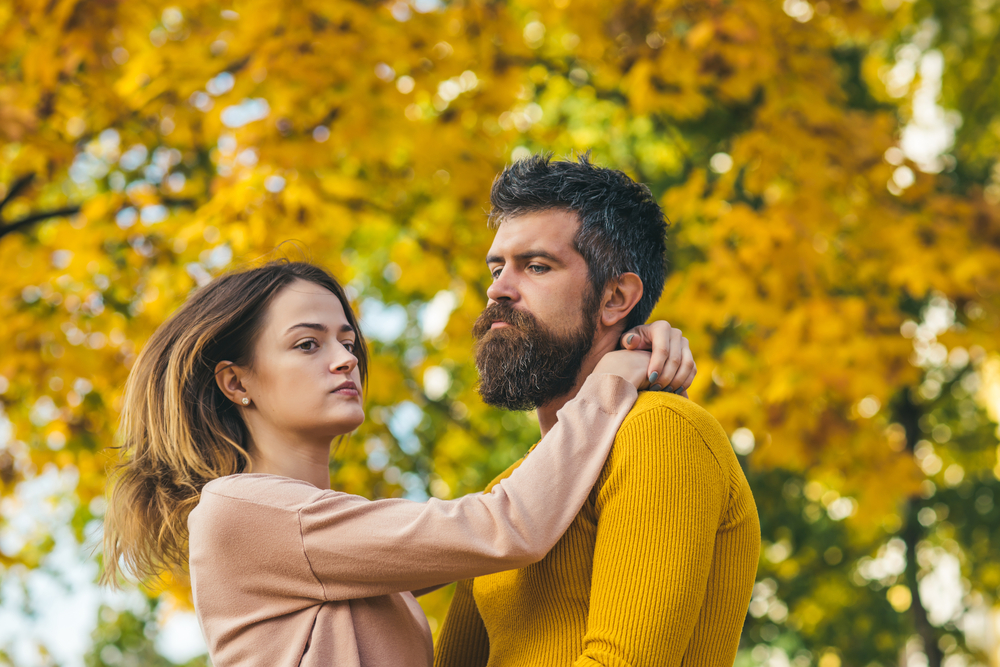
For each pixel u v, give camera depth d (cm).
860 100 710
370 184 501
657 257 190
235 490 165
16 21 426
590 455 158
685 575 146
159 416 183
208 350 182
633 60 500
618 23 489
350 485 551
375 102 427
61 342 448
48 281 443
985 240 513
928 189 523
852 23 534
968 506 786
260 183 396
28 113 404
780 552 858
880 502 552
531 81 578
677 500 150
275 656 159
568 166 179
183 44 444
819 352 450
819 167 488
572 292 175
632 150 691
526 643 164
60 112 448
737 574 163
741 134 556
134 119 483
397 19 451
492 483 201
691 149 652
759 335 518
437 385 774
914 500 760
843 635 874
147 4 451
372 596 166
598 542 154
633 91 477
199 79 433
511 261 179
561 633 160
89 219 446
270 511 161
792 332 454
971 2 736
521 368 173
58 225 504
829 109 500
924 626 738
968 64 770
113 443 472
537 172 179
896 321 493
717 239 477
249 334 182
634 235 182
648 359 173
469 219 494
